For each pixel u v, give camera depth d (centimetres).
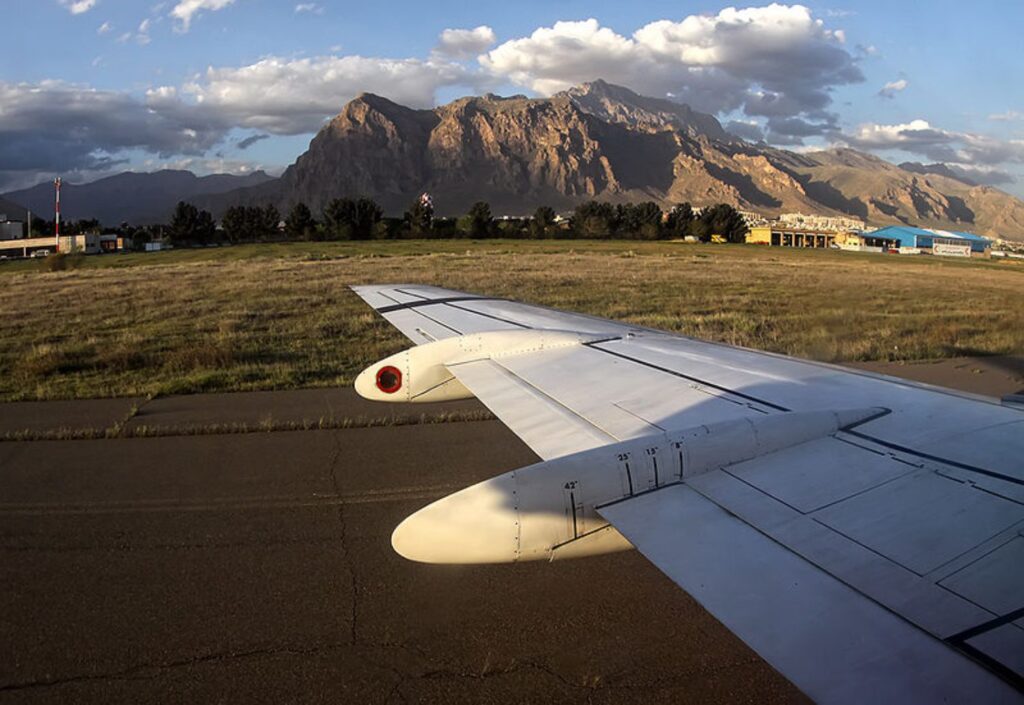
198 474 772
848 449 351
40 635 468
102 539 612
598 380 519
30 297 2695
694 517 298
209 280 3278
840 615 224
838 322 1903
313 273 3556
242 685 418
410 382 617
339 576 547
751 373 513
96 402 1100
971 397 433
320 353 1505
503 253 5653
